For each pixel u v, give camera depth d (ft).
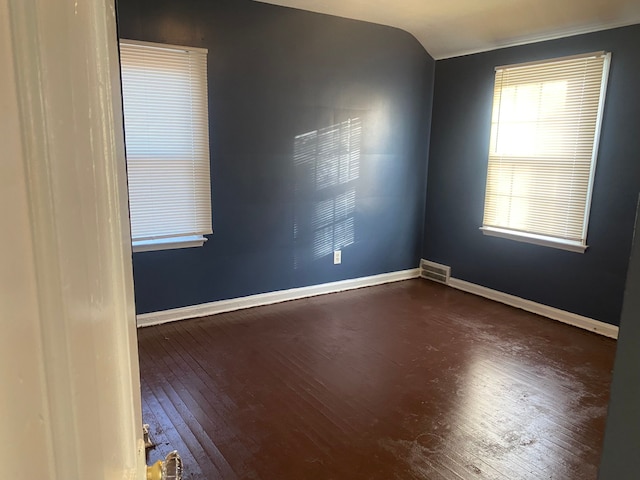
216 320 12.05
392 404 8.30
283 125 12.60
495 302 13.89
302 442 7.25
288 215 13.23
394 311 12.97
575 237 11.95
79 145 1.11
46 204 0.96
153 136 10.79
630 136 10.72
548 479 6.52
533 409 8.21
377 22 13.51
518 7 11.44
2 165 0.87
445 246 15.58
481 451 7.09
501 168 13.47
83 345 1.13
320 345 10.68
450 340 11.07
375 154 14.60
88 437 1.17
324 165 13.60
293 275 13.73
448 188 15.24
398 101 14.69
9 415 0.94
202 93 11.23
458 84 14.53
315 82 12.92
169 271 11.71
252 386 8.84
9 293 0.91
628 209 10.92
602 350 10.64
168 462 2.27
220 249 12.30
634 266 3.23
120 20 10.00
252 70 11.85
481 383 9.07
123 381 1.49
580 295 12.03
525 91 12.63
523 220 13.11
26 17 0.89
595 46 11.18
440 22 13.12
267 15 11.84
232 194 12.17
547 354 10.39
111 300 1.36
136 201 10.85
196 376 9.18
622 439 3.44
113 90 1.47
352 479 6.49
